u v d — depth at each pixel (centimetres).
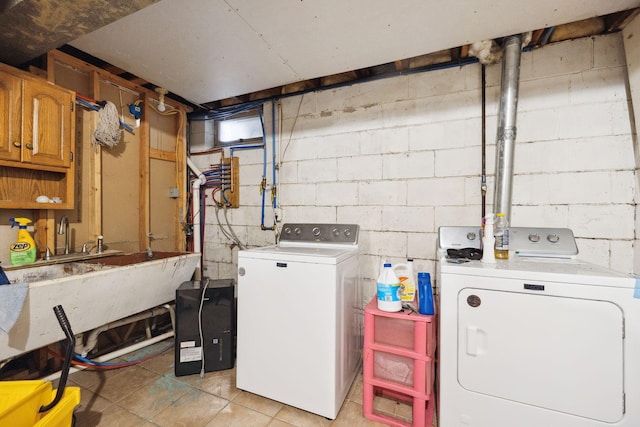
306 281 160
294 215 266
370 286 234
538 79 187
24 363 197
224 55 199
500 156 183
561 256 157
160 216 285
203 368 194
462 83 207
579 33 176
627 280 108
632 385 107
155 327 268
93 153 226
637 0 141
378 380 155
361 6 150
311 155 258
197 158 320
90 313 177
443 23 163
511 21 160
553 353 117
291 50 191
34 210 197
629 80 163
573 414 114
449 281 132
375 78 233
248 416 156
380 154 232
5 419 100
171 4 150
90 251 222
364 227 237
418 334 145
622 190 170
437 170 214
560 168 182
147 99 263
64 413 115
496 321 124
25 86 170
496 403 124
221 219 305
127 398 170
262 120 281
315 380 157
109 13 145
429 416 153
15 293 135
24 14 145
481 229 176
